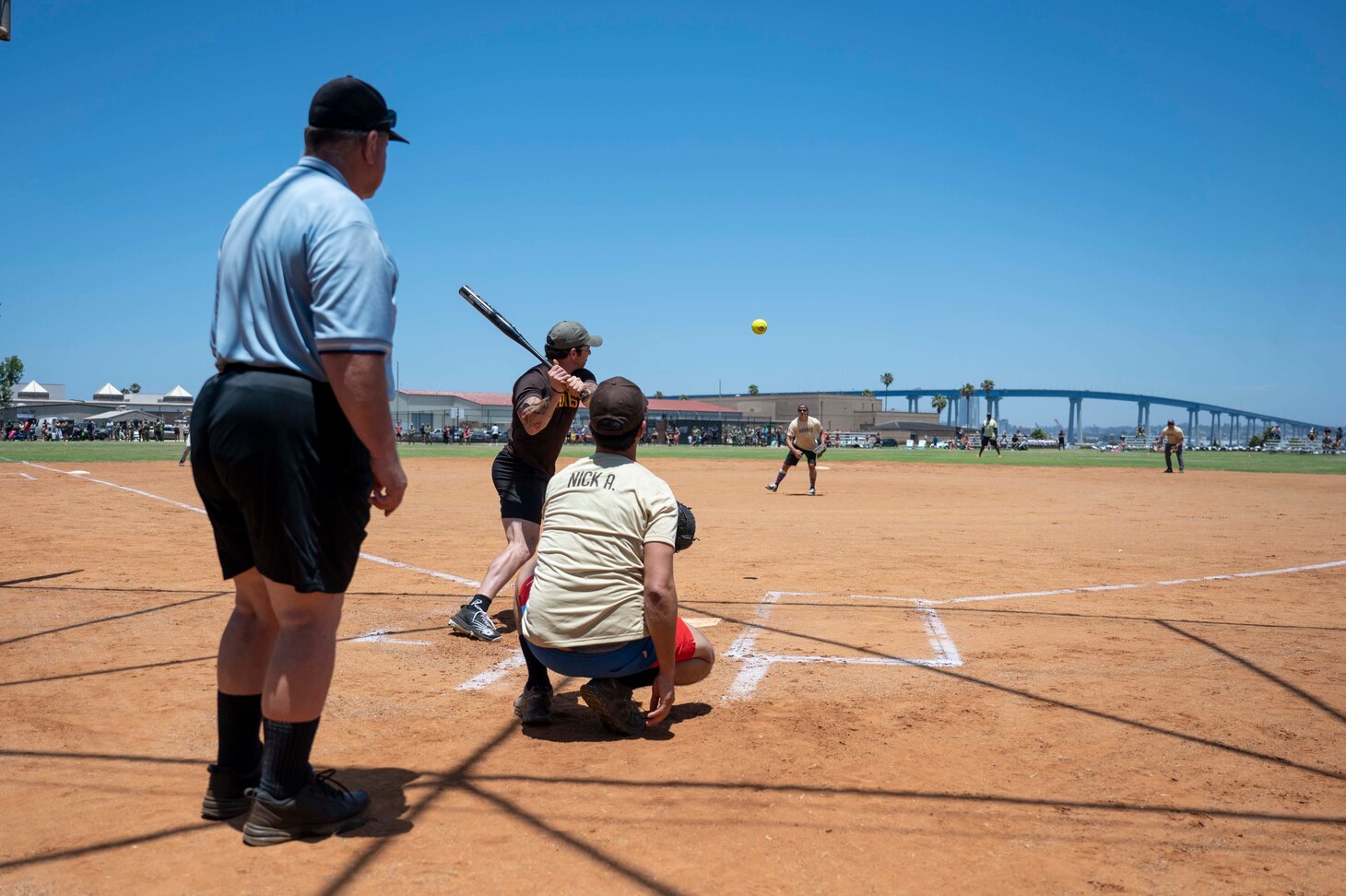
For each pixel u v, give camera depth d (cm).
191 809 256
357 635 475
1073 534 983
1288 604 577
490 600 477
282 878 215
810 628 499
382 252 231
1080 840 240
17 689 370
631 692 337
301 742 236
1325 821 254
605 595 314
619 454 335
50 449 3656
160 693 365
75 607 530
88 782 275
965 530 1014
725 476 2238
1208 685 391
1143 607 561
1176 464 3412
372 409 222
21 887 209
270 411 221
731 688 386
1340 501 1516
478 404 9694
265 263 227
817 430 1594
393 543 854
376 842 235
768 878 216
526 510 493
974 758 301
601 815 253
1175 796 271
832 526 1043
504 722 340
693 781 279
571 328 476
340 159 248
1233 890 214
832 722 339
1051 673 410
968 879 217
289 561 226
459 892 208
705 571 696
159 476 1870
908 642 468
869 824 248
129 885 211
